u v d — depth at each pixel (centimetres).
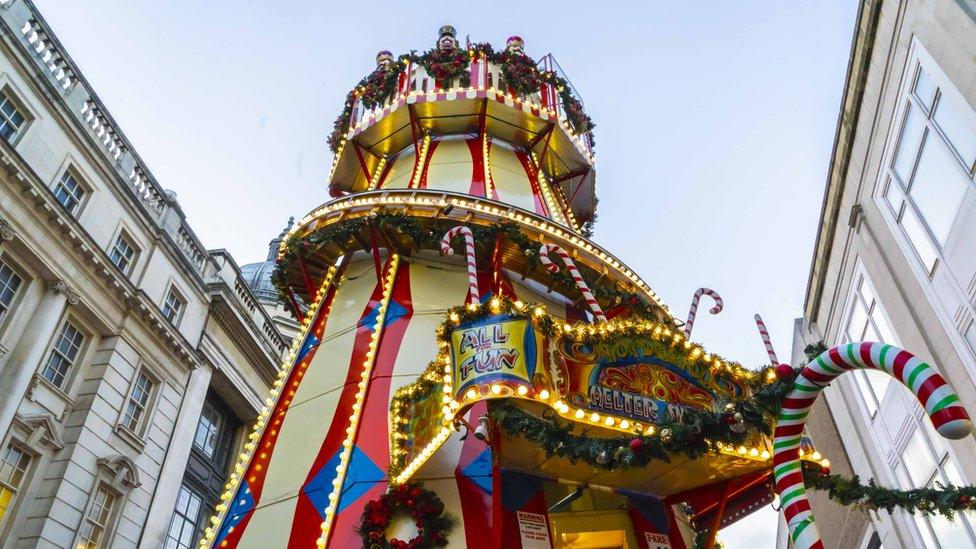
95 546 2094
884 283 2177
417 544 951
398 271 1448
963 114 1564
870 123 2142
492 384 755
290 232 1570
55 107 2236
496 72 1925
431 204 1410
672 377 870
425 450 942
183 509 2655
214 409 3000
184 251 2923
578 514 1020
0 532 1842
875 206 2183
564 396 791
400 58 1964
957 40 1559
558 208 1930
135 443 2341
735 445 836
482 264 1453
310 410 1286
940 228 1756
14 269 2023
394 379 1243
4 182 1961
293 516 1098
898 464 2362
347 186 2108
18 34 2141
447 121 1894
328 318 1489
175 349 2608
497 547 820
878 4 1973
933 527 2173
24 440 1956
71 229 2161
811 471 978
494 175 1802
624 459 743
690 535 1238
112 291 2353
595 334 849
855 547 3109
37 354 1992
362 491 1070
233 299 3052
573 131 1992
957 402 535
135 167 2703
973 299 1625
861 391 2655
